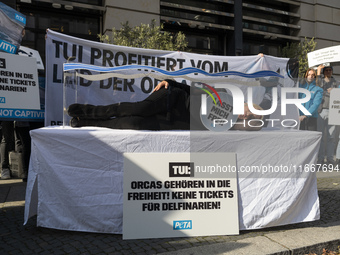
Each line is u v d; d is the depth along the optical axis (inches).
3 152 207.0
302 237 106.3
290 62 229.1
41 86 184.2
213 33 431.2
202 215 108.0
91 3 351.9
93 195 106.5
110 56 196.5
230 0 419.2
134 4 358.6
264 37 451.2
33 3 325.7
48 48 183.0
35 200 114.8
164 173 107.3
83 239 104.0
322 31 469.1
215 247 96.9
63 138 106.1
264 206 111.7
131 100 195.8
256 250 95.0
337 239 105.2
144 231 105.1
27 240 103.3
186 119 122.3
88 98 185.6
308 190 119.9
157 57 204.2
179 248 97.9
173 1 396.2
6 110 158.4
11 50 161.5
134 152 106.8
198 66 210.4
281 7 466.9
